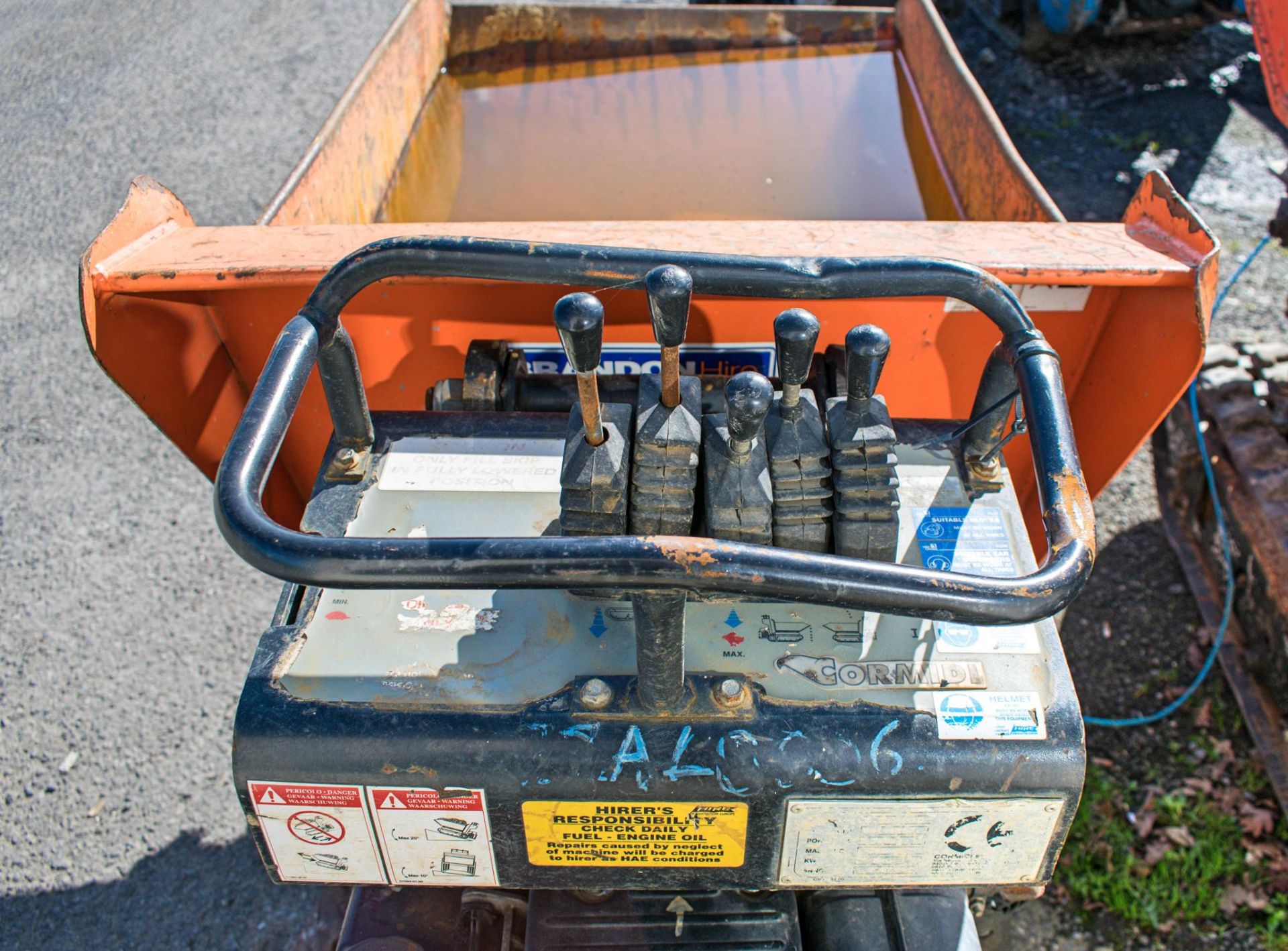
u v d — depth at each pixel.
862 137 3.27
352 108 2.65
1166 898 2.36
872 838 1.22
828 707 1.19
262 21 6.68
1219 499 2.89
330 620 1.27
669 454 1.23
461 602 1.29
